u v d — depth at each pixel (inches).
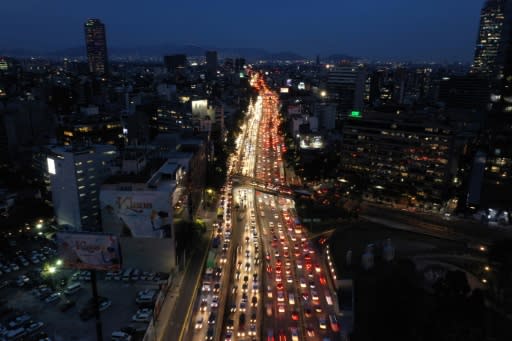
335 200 7190.0
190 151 6830.7
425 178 7130.9
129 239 4761.3
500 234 5876.0
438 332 3257.9
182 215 5246.1
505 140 6215.6
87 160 5684.1
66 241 3481.8
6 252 5177.2
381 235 5590.6
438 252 5032.0
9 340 3550.7
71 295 4313.5
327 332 3843.5
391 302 3577.8
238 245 5679.1
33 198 6574.8
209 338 3693.4
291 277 4832.7
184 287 4591.5
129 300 4244.6
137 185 4606.3
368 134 7711.6
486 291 4062.5
